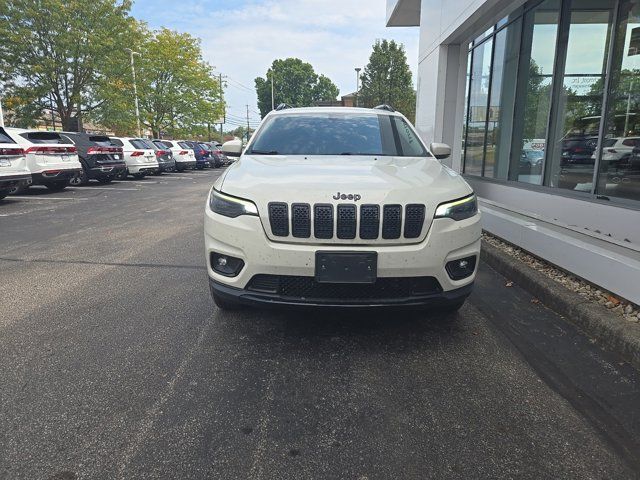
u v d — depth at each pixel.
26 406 2.51
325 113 4.76
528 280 4.48
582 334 3.51
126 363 3.00
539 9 6.96
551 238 4.75
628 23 5.40
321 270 2.87
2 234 7.28
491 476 2.02
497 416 2.47
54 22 21.91
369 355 3.14
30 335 3.42
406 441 2.26
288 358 3.08
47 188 14.42
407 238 2.92
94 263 5.48
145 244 6.57
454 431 2.34
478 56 9.41
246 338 3.38
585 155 5.95
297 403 2.57
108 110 25.16
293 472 2.04
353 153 4.08
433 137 10.69
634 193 5.56
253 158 3.88
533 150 7.20
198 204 11.24
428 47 11.26
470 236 3.10
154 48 32.44
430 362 3.05
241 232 2.97
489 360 3.08
